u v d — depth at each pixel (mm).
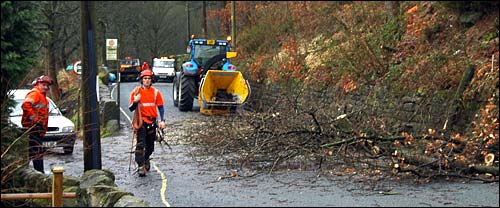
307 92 23219
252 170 12875
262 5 38781
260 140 13711
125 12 44094
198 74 25500
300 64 25484
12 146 9898
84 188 9492
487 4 18281
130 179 12211
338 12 29672
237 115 15266
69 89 32656
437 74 16734
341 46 23062
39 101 11578
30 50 10383
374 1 28266
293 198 10312
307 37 29531
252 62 30562
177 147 15836
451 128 15266
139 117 12492
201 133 15562
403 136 13234
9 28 9836
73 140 15648
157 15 52969
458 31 18922
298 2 35625
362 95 19469
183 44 56750
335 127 13914
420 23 20797
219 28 47938
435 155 12609
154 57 50781
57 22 29656
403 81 17797
